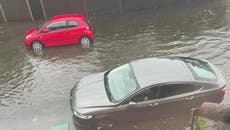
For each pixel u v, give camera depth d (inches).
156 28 626.8
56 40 554.9
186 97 297.9
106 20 702.5
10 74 474.6
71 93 345.1
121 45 547.8
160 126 313.9
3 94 418.3
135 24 660.7
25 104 388.5
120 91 307.6
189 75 303.1
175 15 703.7
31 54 542.3
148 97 295.3
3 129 344.8
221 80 315.9
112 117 299.4
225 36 551.8
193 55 479.8
